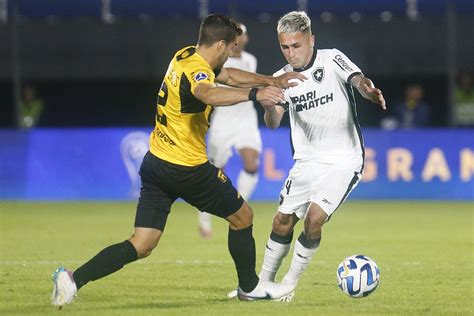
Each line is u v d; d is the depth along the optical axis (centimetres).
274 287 2748
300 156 2877
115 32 7838
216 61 2595
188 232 5072
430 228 5272
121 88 8956
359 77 2762
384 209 6531
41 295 2855
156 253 4088
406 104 8038
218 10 8188
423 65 7900
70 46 7825
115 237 4753
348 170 2833
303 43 2806
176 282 3184
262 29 7750
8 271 3450
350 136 2866
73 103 8944
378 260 3850
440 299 2838
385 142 7244
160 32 7844
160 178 2581
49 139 7206
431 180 7250
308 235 2808
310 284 3155
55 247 4306
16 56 7494
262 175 7156
